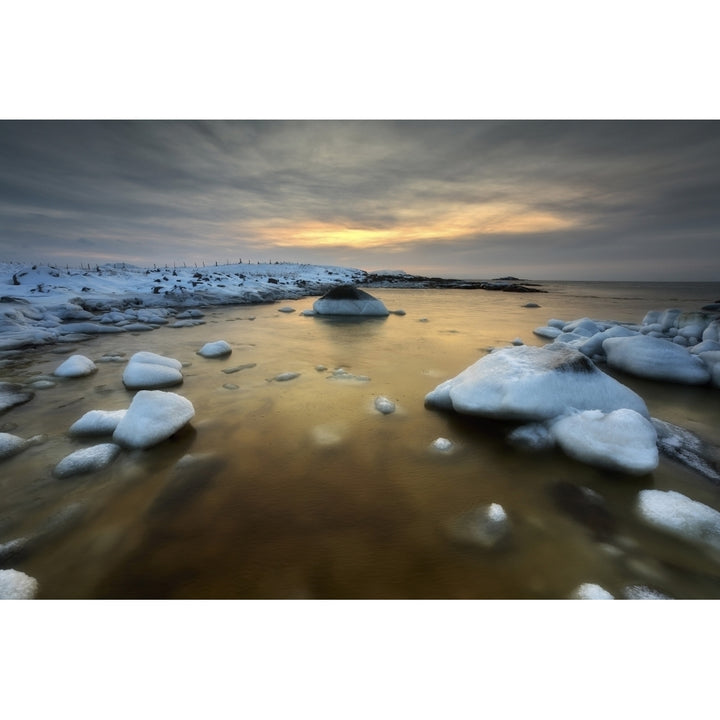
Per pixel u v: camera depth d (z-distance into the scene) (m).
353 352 8.75
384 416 4.70
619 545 2.55
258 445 3.93
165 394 4.26
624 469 3.31
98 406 5.11
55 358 8.05
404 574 2.32
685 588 2.23
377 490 3.16
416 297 30.28
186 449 3.82
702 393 5.80
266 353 8.62
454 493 3.12
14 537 2.62
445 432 4.23
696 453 3.81
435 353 8.64
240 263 73.56
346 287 17.02
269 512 2.88
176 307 19.53
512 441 3.96
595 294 34.88
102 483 3.23
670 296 32.25
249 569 2.35
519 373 4.31
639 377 6.58
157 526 2.72
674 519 2.71
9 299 12.42
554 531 2.68
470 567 2.37
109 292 19.41
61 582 2.26
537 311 18.95
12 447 3.79
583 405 4.07
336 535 2.64
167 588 2.22
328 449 3.85
